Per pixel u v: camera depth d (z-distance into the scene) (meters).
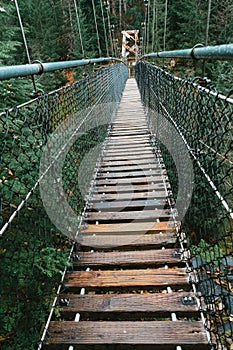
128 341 1.14
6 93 2.45
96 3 17.62
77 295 1.37
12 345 1.14
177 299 1.31
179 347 1.12
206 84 1.26
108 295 1.35
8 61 4.74
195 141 1.28
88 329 1.19
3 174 1.25
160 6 13.78
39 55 13.08
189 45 11.92
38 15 13.78
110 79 4.75
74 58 14.69
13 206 1.26
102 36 17.34
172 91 1.92
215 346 1.09
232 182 0.96
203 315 1.23
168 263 1.55
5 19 4.02
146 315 1.28
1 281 1.11
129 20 22.75
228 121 0.89
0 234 0.91
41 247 1.40
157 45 12.28
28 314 1.21
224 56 0.84
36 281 1.30
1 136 1.19
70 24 15.22
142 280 1.44
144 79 5.07
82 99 2.33
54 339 1.16
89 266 1.58
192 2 11.62
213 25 10.25
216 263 1.54
